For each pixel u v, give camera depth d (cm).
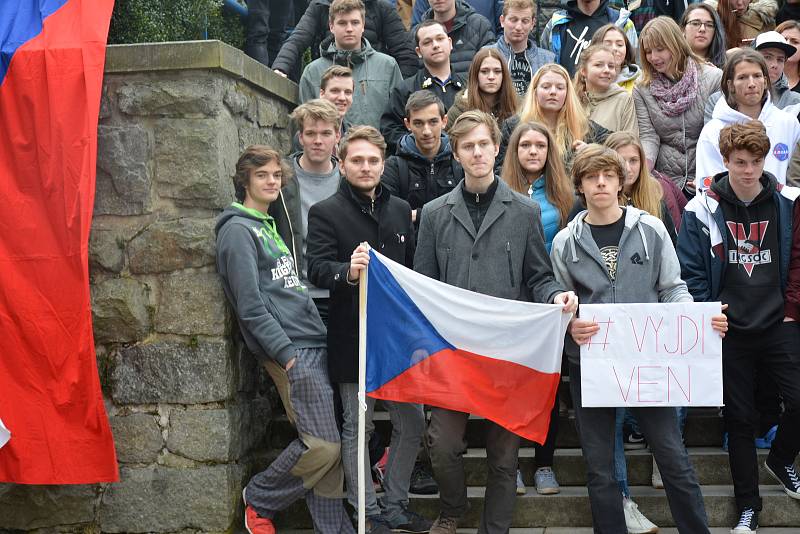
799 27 739
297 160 593
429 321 497
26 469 504
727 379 528
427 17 809
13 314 501
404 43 782
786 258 524
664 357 479
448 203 511
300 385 516
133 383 531
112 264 533
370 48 717
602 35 722
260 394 590
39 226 501
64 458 503
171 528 527
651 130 665
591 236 500
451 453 494
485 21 793
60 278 499
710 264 535
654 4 906
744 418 525
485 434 558
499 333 494
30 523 534
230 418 531
